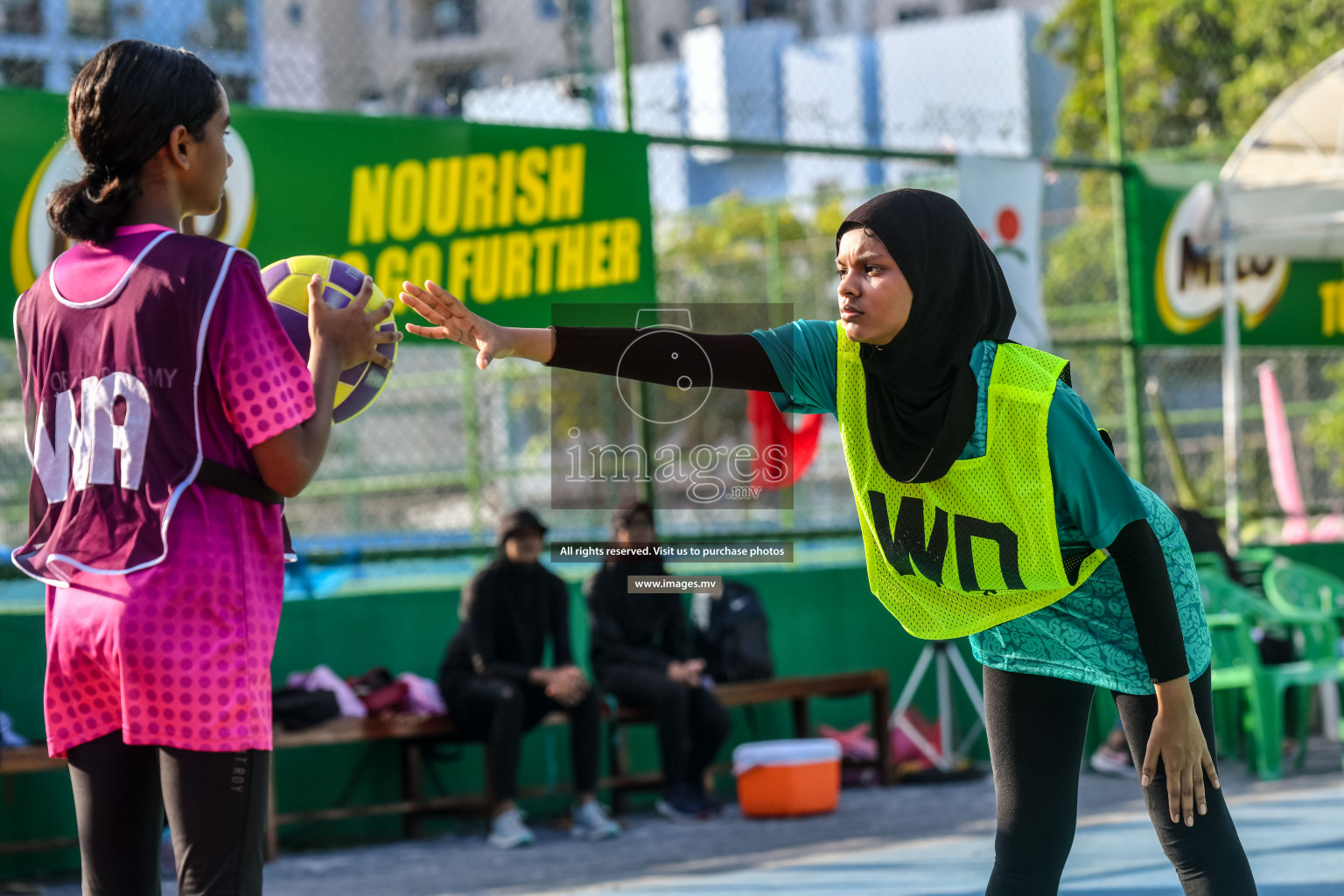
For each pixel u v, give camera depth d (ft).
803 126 133.08
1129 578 14.01
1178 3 85.15
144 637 12.57
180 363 12.87
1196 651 14.80
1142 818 34.06
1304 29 81.46
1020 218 45.83
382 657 38.68
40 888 31.53
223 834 12.80
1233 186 48.65
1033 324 45.75
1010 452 13.92
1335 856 28.12
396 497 71.31
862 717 45.57
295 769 36.63
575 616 42.16
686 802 37.93
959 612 15.15
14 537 60.08
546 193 37.68
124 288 13.02
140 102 13.23
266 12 100.17
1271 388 59.06
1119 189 49.52
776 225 75.25
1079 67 91.25
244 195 34.06
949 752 43.62
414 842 36.70
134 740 12.70
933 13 209.36
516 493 66.44
